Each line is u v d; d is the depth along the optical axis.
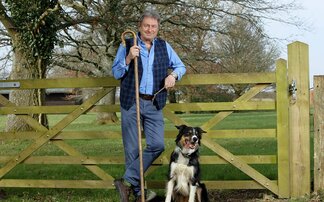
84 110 5.84
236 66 26.70
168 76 5.13
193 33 19.53
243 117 25.58
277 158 5.64
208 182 5.78
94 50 19.41
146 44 5.12
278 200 5.62
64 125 5.89
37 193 6.13
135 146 5.20
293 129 5.61
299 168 5.63
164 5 16.69
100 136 5.89
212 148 5.70
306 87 5.55
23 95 14.77
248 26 18.66
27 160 6.00
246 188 5.73
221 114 5.68
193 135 5.08
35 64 12.56
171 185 5.24
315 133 5.68
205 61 21.08
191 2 16.92
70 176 7.36
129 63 5.03
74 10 14.38
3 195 6.12
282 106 5.57
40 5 11.72
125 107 5.14
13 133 5.99
